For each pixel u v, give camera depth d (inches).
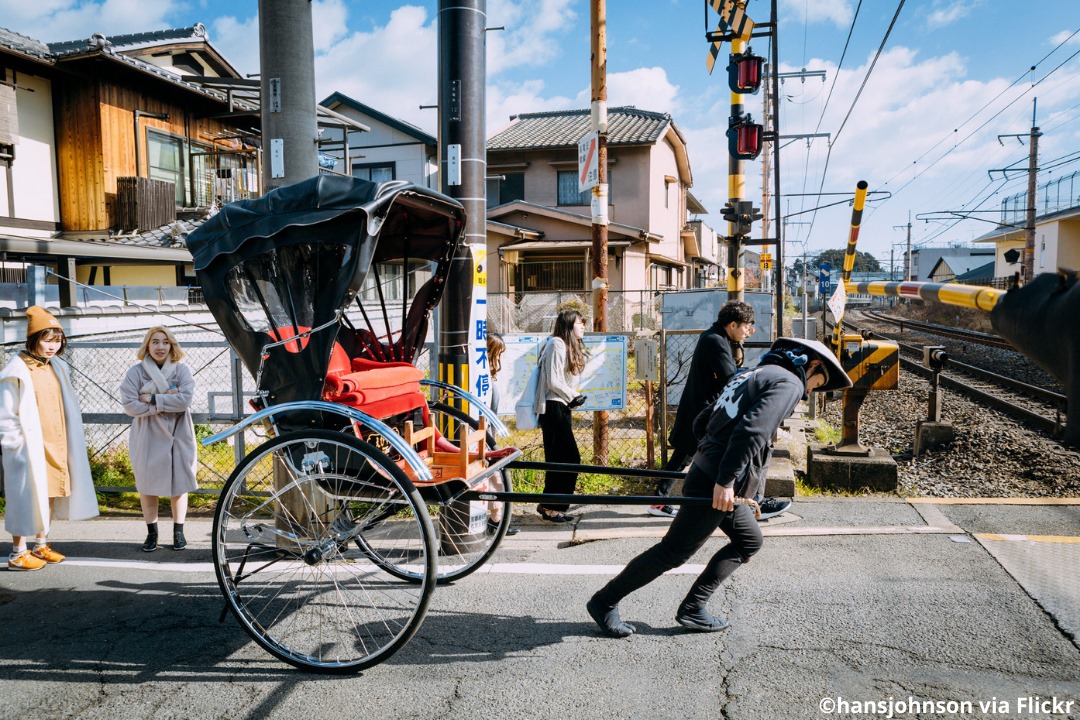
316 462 136.3
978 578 159.9
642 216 960.3
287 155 193.5
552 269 898.1
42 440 179.8
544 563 180.4
